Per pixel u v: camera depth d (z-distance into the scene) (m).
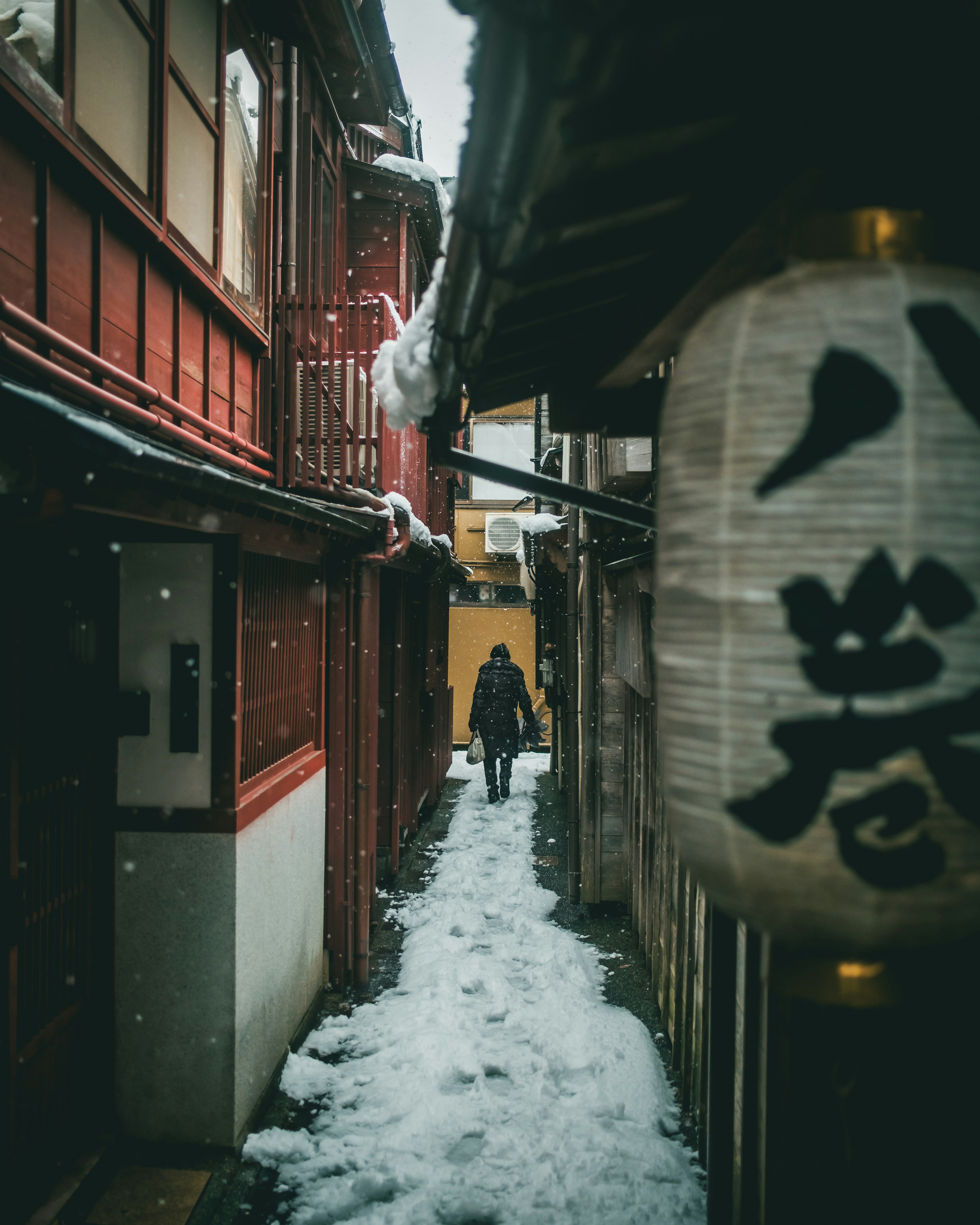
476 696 13.20
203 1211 3.93
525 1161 4.25
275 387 5.72
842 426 1.13
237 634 4.39
